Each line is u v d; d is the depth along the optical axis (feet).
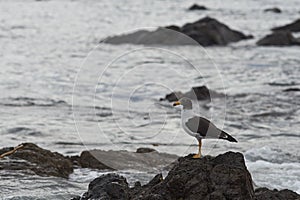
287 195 27.30
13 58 101.76
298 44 123.95
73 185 33.65
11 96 67.41
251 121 56.80
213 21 126.93
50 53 109.40
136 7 225.97
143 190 27.30
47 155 37.50
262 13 203.41
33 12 197.06
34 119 55.52
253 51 114.52
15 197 30.48
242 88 74.33
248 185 25.57
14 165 35.27
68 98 67.10
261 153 42.98
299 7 230.89
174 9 218.79
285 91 73.05
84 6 226.58
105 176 28.58
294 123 56.70
